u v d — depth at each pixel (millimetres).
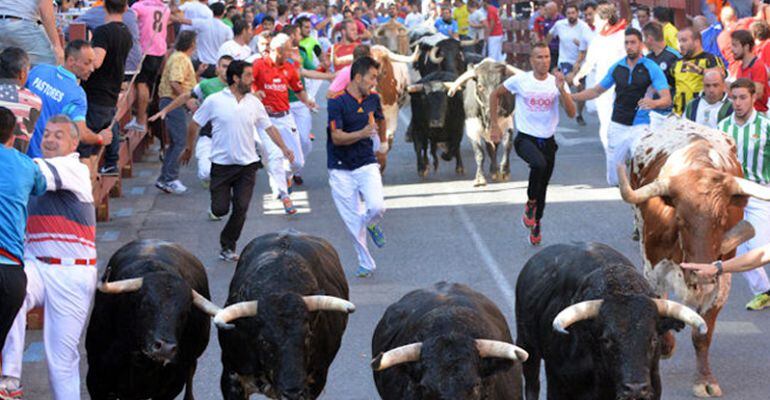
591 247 13156
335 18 58656
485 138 29188
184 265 14234
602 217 25219
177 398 15562
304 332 12469
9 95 15492
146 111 31172
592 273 12242
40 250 13648
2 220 12938
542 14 48156
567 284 12695
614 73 24375
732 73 25812
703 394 15203
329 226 25141
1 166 13023
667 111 24469
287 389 12273
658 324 11703
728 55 28094
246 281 13117
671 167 16062
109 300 13500
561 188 28578
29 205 13648
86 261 13805
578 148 34594
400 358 10844
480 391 10867
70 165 13625
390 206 27172
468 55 37906
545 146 22734
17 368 13711
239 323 12719
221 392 15117
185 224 25766
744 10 34156
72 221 13703
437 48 34312
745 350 16984
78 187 13664
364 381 15883
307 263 13633
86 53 17281
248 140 22000
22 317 13656
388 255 22641
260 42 30016
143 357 13406
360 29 48469
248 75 21953
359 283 20703
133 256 14000
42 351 17281
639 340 11445
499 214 25875
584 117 41188
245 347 12914
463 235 24047
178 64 28828
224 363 13492
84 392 15758
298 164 26984
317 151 35562
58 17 29281
